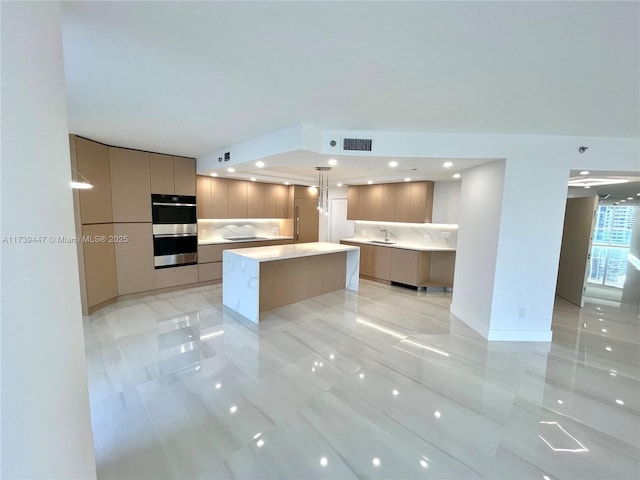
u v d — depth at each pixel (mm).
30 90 875
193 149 4387
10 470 810
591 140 3131
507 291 3338
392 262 5930
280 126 3109
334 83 2039
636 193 5965
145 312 4039
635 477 1639
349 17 1320
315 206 7391
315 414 2090
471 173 3863
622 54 1552
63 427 1045
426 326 3779
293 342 3225
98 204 3951
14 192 808
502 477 1623
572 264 5062
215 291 5094
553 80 1894
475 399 2297
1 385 777
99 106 2533
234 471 1628
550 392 2404
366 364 2795
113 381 2432
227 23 1380
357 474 1625
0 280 764
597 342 3381
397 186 6086
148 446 1780
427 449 1803
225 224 6266
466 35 1442
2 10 756
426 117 2715
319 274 5105
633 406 2248
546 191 3186
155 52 1655
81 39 1517
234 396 2271
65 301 1062
